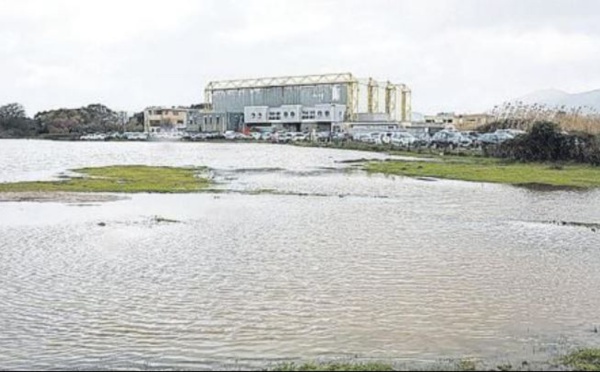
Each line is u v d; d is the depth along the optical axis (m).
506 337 11.66
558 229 23.69
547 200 32.28
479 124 129.62
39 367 10.34
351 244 20.62
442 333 11.89
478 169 48.72
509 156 56.44
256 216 26.61
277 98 157.62
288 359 10.55
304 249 19.73
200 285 15.35
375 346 11.19
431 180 43.22
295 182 42.56
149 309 13.41
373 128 128.88
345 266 17.39
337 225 24.48
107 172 48.31
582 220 25.86
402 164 55.69
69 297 14.30
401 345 11.22
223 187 38.75
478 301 14.06
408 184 40.94
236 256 18.62
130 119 195.00
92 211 27.48
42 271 16.69
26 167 56.34
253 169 54.22
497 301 14.08
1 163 62.97
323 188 38.72
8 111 180.25
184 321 12.64
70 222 24.47
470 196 34.25
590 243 20.97
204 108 172.75
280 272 16.69
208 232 22.61
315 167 56.19
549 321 12.66
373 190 37.56
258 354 10.84
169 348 11.16
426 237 22.00
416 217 26.70
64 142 147.25
